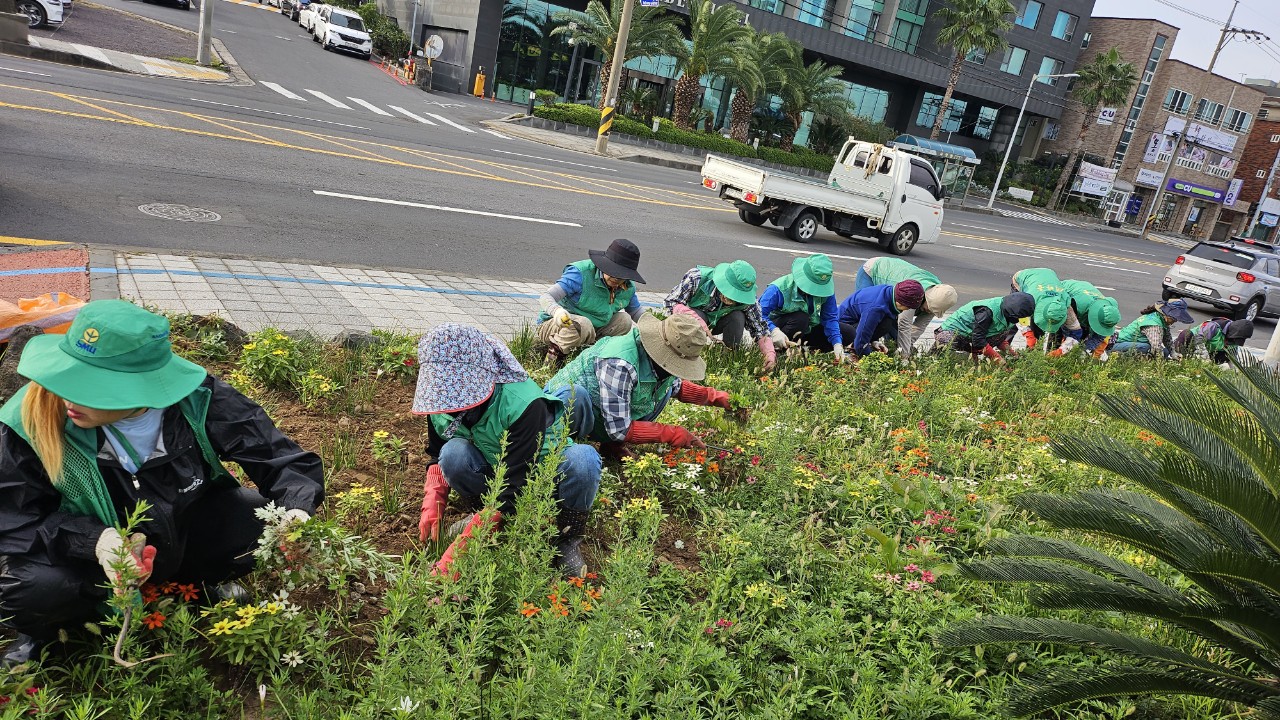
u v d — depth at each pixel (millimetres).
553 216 14117
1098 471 5953
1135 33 59000
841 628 3576
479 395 3389
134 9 34031
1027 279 10680
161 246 8406
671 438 4887
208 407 2785
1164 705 3559
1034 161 60469
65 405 2461
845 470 5328
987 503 4871
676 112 37312
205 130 14625
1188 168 64938
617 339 4578
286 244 9406
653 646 2963
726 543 4074
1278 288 21422
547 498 3211
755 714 2979
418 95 32250
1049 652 3754
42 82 16219
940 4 49531
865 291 8375
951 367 8469
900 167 18922
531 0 38750
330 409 5082
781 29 44281
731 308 7051
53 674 2666
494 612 3176
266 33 37906
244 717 2650
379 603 3297
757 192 17141
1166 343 11594
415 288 8680
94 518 2572
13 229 7969
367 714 2387
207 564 3049
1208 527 3256
